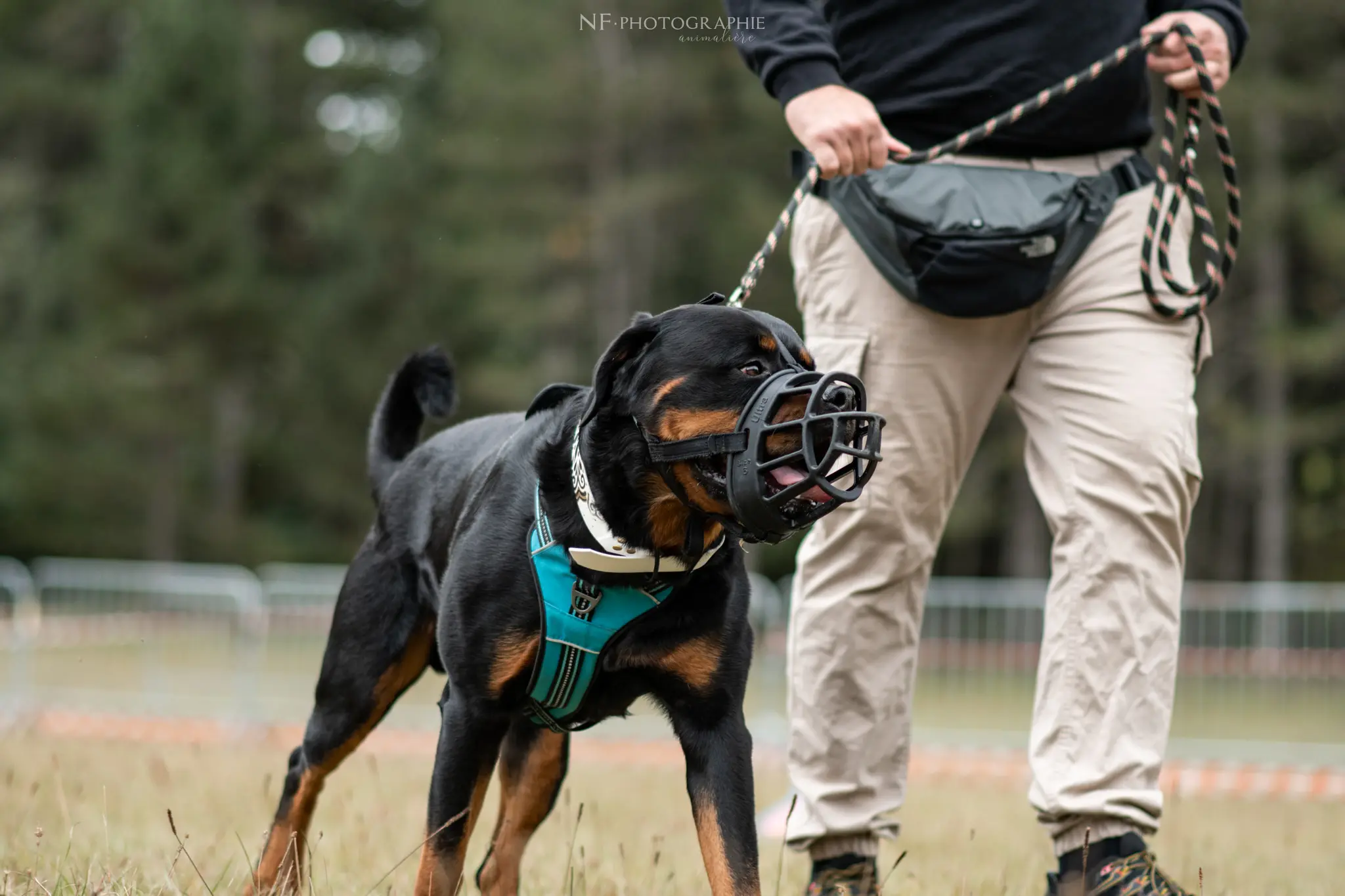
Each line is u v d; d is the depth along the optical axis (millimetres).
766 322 4309
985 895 5938
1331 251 32438
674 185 34750
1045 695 5305
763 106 33844
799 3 5332
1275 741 15469
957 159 5426
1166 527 5207
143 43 38031
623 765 14125
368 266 40344
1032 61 5363
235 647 17500
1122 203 5402
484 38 36312
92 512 38250
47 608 18078
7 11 45250
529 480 4672
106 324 37531
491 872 5801
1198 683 15852
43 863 5773
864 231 5379
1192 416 5324
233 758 13055
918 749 15961
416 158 40688
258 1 46594
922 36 5457
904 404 5457
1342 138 34031
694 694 4570
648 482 4332
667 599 4473
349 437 41344
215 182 37812
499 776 5938
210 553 39844
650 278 36562
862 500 5488
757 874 4422
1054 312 5410
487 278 37531
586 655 4504
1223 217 32875
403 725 17250
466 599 4625
